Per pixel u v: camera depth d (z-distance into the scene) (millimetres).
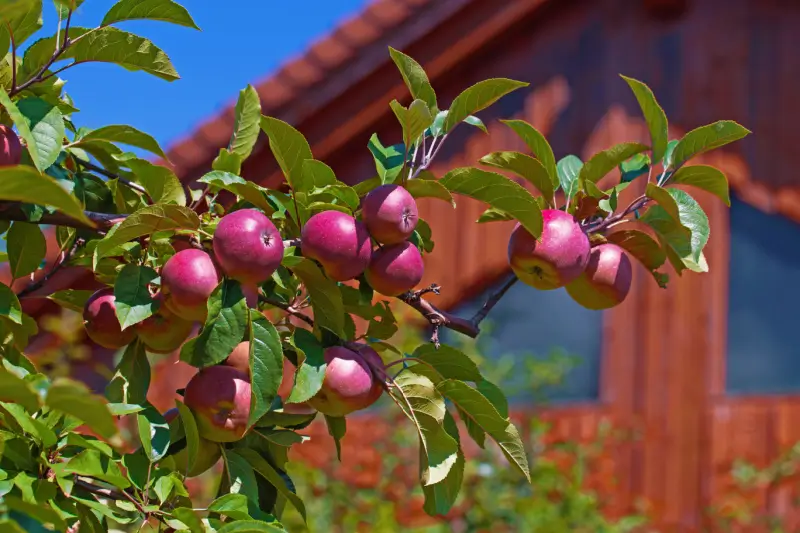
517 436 2504
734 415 7504
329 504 6570
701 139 2719
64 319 6547
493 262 7734
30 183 1464
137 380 2523
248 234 2195
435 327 2592
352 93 7309
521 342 7879
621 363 7691
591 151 7895
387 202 2328
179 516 2127
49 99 2576
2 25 2377
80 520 2172
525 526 6043
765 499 7285
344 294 2496
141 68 2531
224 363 2439
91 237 2805
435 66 7492
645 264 2891
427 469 2404
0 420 2211
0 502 1928
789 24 7973
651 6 7996
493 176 2430
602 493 7305
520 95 8008
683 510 7395
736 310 7715
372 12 7316
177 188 2705
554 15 8070
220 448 2484
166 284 2240
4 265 6234
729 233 7785
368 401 2436
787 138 7828
